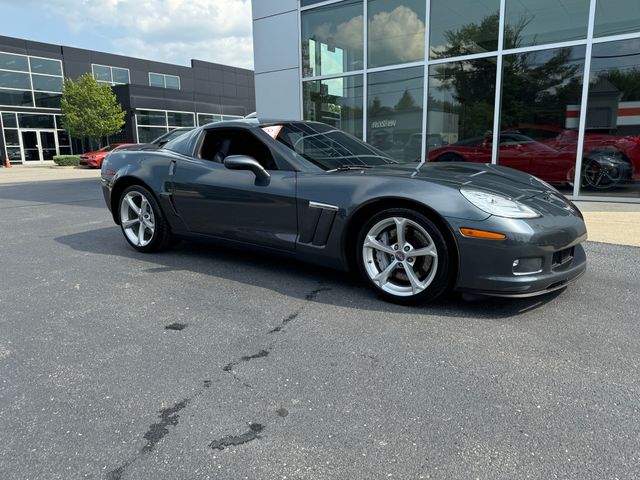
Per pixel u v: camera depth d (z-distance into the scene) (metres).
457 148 8.15
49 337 2.58
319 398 1.94
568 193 7.32
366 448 1.63
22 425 1.79
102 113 27.38
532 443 1.64
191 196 3.85
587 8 6.80
